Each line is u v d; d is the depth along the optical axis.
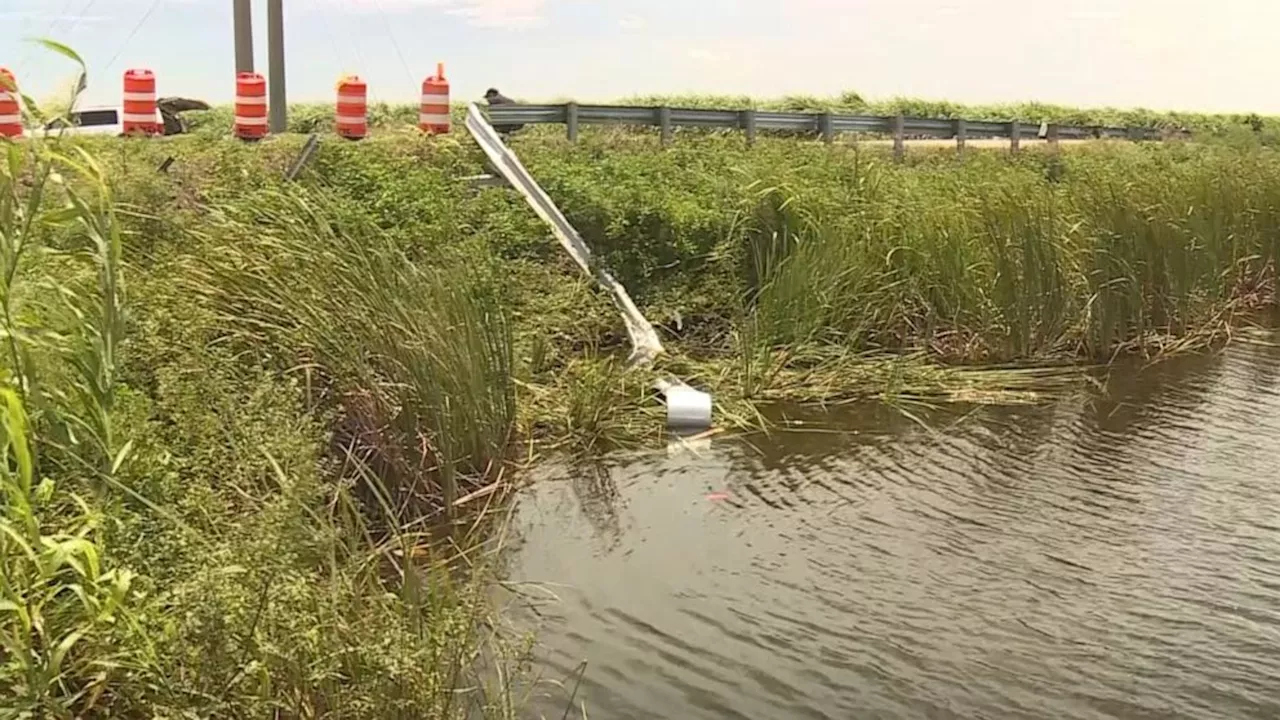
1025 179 11.96
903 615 5.60
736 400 8.98
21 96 3.63
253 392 5.39
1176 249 11.19
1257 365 10.56
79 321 3.91
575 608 5.61
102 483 4.16
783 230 11.02
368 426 6.27
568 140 14.13
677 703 4.78
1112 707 4.82
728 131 15.84
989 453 8.06
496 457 7.25
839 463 7.83
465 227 10.37
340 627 3.95
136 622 3.54
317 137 11.77
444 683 4.12
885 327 10.41
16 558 3.62
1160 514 6.94
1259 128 26.80
